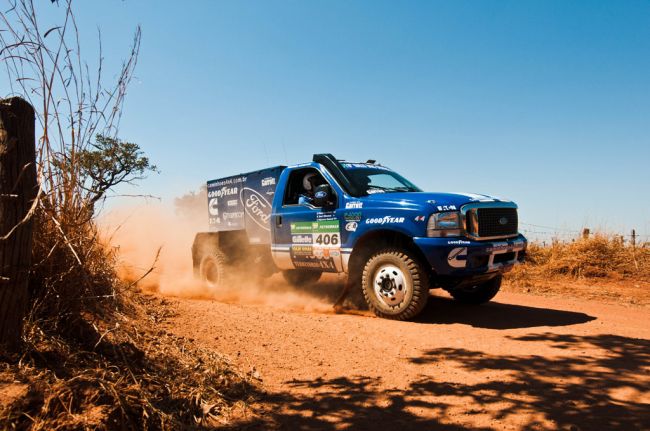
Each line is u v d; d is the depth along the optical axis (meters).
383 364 3.73
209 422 2.62
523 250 5.91
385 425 2.60
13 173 2.48
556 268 9.93
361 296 6.30
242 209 7.81
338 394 3.08
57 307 3.05
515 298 7.36
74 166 3.28
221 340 4.27
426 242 5.13
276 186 7.11
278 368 3.61
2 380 2.26
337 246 6.07
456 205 5.19
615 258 10.02
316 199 6.06
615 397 2.97
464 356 3.95
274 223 7.01
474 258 5.11
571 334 4.72
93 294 3.32
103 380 2.53
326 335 4.65
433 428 2.56
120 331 3.56
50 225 3.13
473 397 3.00
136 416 2.41
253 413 2.75
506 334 4.74
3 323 2.46
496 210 5.45
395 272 5.37
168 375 3.05
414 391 3.12
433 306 6.41
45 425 2.07
